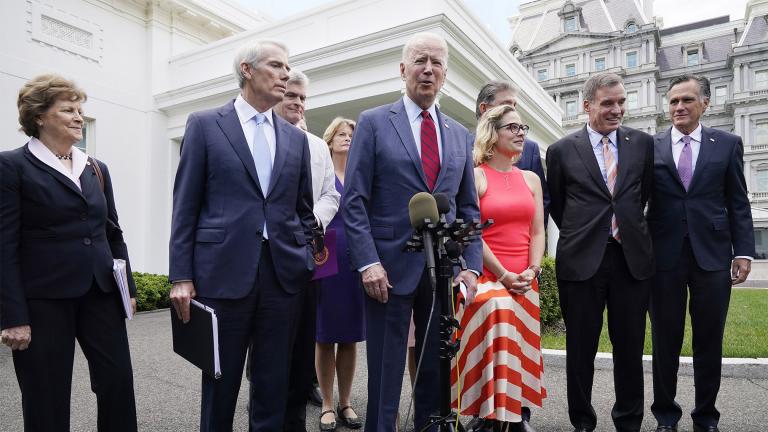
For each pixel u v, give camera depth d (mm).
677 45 54750
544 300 6449
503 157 3088
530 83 15391
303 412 2947
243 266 2312
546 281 6484
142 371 4934
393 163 2529
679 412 3133
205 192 2406
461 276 2531
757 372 4469
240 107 2508
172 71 13094
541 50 52219
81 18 11383
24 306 2176
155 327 7648
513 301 2926
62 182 2324
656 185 3203
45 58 10711
